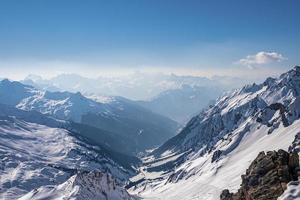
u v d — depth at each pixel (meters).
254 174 100.25
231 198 109.38
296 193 73.19
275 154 101.25
